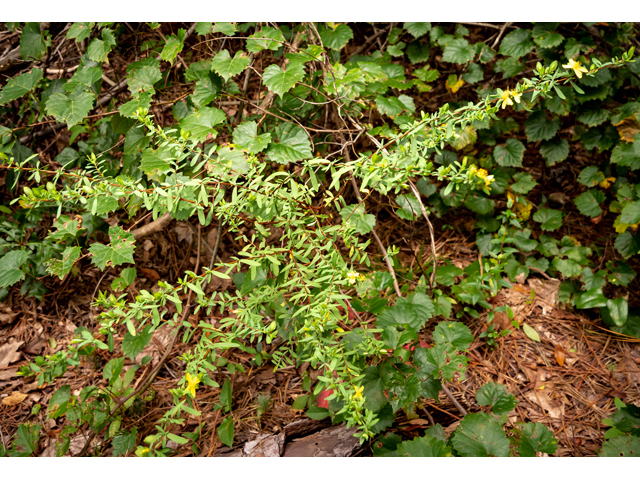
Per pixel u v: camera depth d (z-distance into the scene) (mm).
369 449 1733
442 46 2518
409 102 2066
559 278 2463
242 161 1547
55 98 1697
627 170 2346
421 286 2043
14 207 2496
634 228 2275
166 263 2500
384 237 2576
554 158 2473
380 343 1459
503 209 2592
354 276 1372
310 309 1343
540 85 1387
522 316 2289
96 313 2332
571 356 2139
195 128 1628
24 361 2152
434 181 2525
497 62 2467
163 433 1264
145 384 1845
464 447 1450
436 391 1596
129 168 1935
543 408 1933
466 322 2273
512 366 2107
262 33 1698
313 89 1785
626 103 2359
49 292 2369
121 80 2326
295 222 1453
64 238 2117
